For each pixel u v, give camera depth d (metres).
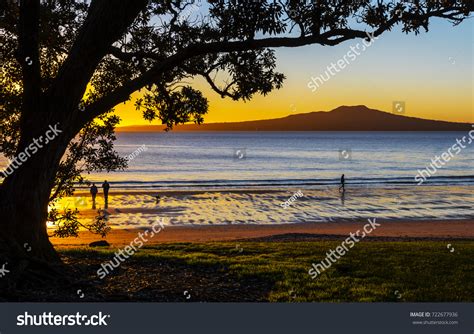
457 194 52.00
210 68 13.30
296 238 23.55
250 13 10.64
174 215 35.12
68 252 14.80
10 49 13.20
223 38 12.33
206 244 18.78
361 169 93.62
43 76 13.99
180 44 14.05
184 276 11.70
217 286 10.82
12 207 10.58
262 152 157.38
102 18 10.14
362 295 10.12
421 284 11.09
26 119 10.60
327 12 10.95
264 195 48.81
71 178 16.16
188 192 50.84
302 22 10.85
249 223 32.28
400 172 87.25
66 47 14.43
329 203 43.50
